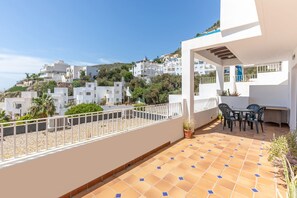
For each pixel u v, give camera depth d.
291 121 5.57
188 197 2.19
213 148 3.99
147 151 3.53
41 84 42.81
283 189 2.33
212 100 7.82
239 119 5.70
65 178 2.13
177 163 3.19
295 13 2.51
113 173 2.78
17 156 1.84
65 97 31.75
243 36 3.84
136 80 39.66
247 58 6.14
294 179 1.77
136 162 3.24
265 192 2.28
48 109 16.22
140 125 3.55
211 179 2.62
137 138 3.27
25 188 1.77
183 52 5.12
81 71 52.12
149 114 3.89
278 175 2.71
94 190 2.34
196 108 6.45
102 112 2.83
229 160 3.31
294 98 5.48
